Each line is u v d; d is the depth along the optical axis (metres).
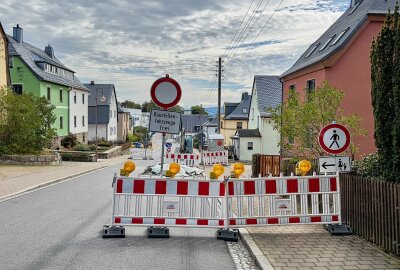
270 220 8.00
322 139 8.17
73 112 51.12
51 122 29.80
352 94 18.31
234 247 7.35
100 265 6.11
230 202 7.97
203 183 8.02
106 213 10.37
